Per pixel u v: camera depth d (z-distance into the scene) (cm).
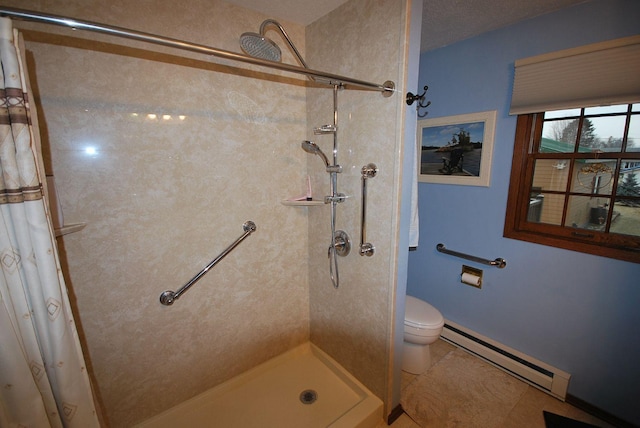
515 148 170
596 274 146
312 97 162
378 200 133
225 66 138
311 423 147
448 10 149
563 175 158
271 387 170
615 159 140
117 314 127
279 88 157
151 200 128
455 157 201
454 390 172
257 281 169
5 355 70
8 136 68
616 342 142
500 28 168
